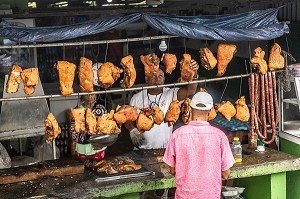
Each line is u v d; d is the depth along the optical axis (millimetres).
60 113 8000
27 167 5461
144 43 10195
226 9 8422
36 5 9547
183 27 5215
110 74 5211
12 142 7262
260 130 6074
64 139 7762
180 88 6113
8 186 5113
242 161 5688
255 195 6109
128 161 5523
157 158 5664
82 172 5398
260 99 5883
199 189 4684
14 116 6168
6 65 7016
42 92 6336
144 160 5676
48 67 9273
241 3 8117
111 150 8555
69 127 7605
